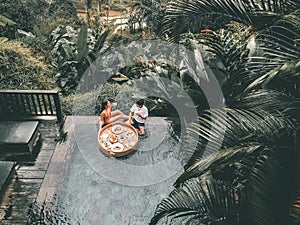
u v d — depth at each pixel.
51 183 4.98
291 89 2.69
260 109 2.55
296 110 2.57
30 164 5.31
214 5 2.96
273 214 2.32
